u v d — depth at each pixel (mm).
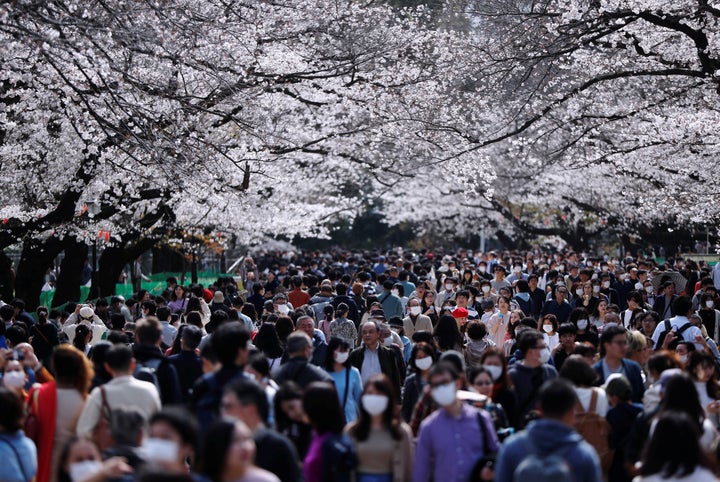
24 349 12875
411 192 68500
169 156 21938
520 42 27547
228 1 25922
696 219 32812
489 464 9141
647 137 29984
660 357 12039
